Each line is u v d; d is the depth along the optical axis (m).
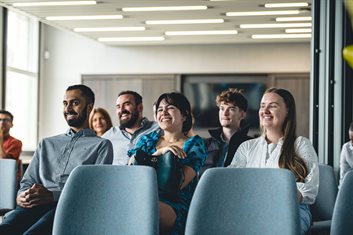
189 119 3.84
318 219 4.12
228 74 12.67
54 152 4.21
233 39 12.05
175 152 3.52
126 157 5.11
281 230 2.90
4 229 3.81
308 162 3.58
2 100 10.93
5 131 7.45
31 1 8.98
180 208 3.49
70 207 3.13
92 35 11.81
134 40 12.27
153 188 3.03
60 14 9.91
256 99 12.56
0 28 10.88
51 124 13.01
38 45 12.92
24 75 12.58
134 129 5.18
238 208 2.99
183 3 8.96
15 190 4.36
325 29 5.44
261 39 12.00
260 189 2.97
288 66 12.36
